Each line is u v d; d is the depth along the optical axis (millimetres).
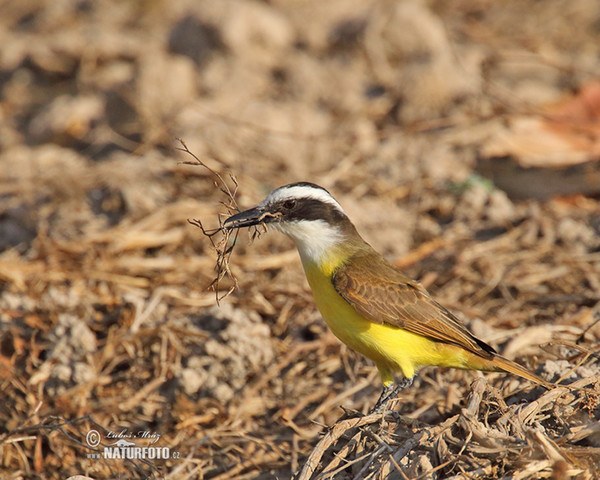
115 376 10773
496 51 19797
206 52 19000
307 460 7801
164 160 15945
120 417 10273
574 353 9859
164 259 13016
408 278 9742
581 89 17000
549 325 10969
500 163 15734
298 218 9773
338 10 20219
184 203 14234
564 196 15125
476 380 8438
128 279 12617
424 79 17672
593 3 22219
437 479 7355
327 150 16531
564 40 20688
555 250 13336
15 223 14398
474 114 16812
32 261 13078
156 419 10273
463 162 15992
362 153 16406
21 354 10992
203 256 13336
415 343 9422
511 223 14305
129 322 11461
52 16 21984
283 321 11859
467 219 14586
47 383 10453
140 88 17875
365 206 14797
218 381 10547
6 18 22516
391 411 8422
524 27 21359
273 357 10945
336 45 19250
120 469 9289
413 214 14750
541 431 7777
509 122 16703
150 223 13789
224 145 16281
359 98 18234
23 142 18172
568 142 15875
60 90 19656
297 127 17297
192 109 17453
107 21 21516
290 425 9789
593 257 12969
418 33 18672
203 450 9711
